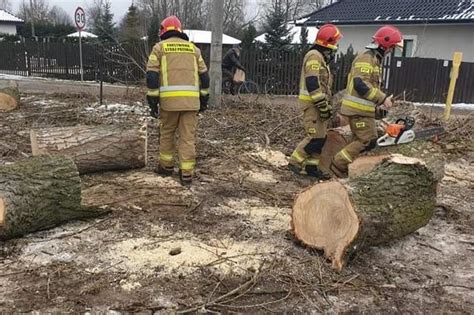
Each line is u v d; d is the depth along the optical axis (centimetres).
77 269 369
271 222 475
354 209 376
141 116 990
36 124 897
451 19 1852
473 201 576
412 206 414
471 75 1603
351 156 595
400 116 852
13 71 2177
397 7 2158
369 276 381
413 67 1598
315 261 393
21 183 408
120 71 1870
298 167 635
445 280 383
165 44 557
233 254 402
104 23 3631
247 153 725
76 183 436
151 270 371
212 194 548
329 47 600
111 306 325
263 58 1662
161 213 484
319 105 592
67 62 2028
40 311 317
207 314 323
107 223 453
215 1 1068
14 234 407
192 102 552
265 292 350
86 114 993
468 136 876
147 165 645
